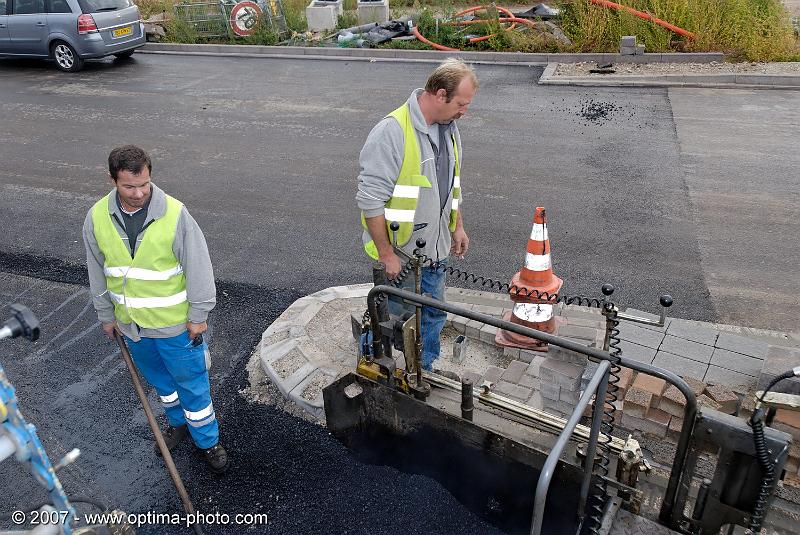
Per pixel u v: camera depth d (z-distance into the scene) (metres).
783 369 3.56
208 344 4.84
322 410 3.98
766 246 5.97
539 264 4.30
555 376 3.62
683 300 5.21
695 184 7.21
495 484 3.41
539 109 9.83
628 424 3.66
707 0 12.20
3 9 12.64
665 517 2.75
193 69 12.80
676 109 9.59
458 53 12.84
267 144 8.85
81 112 10.38
